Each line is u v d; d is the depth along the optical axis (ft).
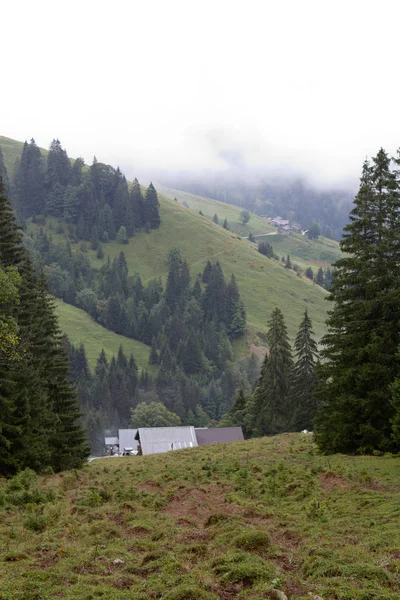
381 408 96.32
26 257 125.49
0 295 85.97
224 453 122.42
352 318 103.76
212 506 57.06
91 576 32.53
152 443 225.15
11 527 47.98
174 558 35.47
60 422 122.52
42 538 42.88
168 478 80.12
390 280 101.60
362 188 106.32
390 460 85.87
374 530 44.27
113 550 38.09
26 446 97.45
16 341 88.79
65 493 68.08
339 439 100.99
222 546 38.45
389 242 101.24
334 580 31.07
